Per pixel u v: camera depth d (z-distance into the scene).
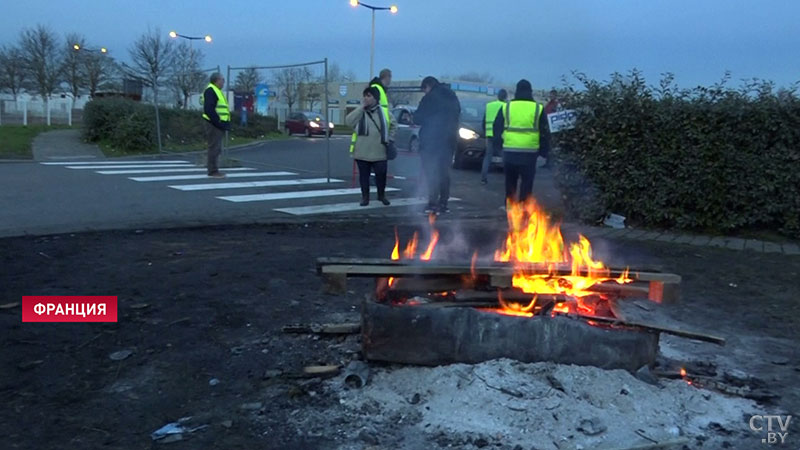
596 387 3.83
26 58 57.78
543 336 4.00
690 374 4.29
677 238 9.42
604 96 10.08
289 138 35.34
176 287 6.02
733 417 3.81
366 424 3.62
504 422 3.57
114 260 6.94
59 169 15.73
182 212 10.13
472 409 3.67
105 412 3.80
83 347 4.67
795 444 3.56
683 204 9.82
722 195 9.53
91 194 11.60
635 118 9.87
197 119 26.45
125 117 23.34
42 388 4.08
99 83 56.94
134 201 11.01
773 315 5.86
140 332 4.94
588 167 10.22
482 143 17.84
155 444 3.46
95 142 24.17
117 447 3.44
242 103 34.50
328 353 4.55
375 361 4.14
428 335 4.05
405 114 24.02
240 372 4.30
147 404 3.90
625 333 4.05
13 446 3.42
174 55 50.41
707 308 6.00
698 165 9.57
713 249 8.76
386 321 4.07
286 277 6.44
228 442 3.48
